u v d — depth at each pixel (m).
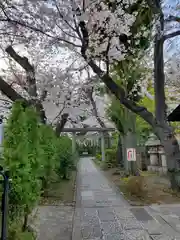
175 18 4.96
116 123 10.33
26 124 2.64
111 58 5.05
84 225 3.75
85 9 4.12
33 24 4.57
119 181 9.12
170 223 3.71
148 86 8.00
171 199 5.42
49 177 6.06
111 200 5.71
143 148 12.49
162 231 3.35
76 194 6.58
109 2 4.23
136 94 7.56
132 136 9.27
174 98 9.34
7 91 5.45
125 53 5.12
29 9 4.25
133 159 8.83
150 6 4.63
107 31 4.52
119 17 4.40
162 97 5.94
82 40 4.59
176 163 5.88
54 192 6.70
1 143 2.63
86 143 35.91
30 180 2.64
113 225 3.71
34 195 2.74
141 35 5.21
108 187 7.86
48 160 4.66
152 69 6.98
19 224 2.76
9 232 2.42
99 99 9.95
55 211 4.66
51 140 4.73
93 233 3.35
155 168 10.80
